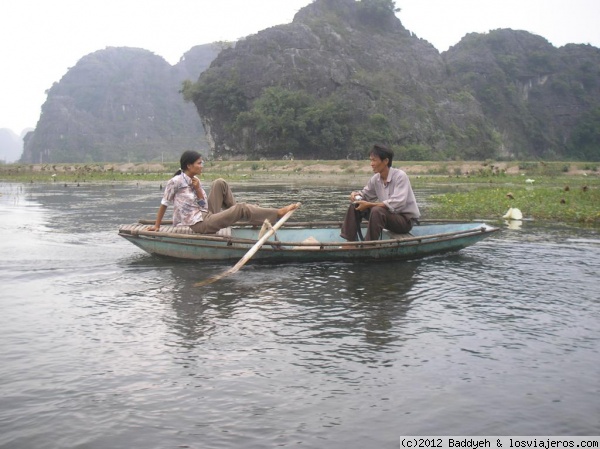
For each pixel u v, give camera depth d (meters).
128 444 2.49
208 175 34.75
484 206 12.59
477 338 3.82
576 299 4.80
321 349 3.60
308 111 70.06
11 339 3.74
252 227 6.84
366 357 3.47
